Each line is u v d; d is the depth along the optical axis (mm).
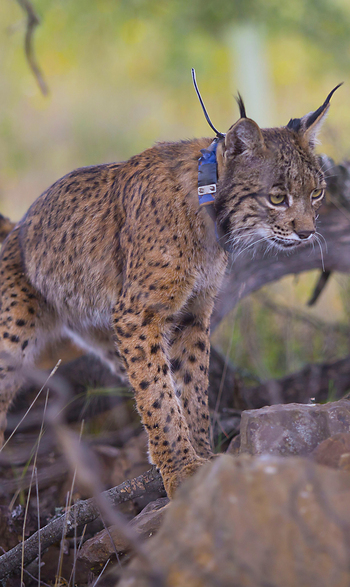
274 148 7023
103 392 9367
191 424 7605
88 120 26781
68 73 29156
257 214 7113
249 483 3859
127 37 27547
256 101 27688
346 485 3994
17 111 26766
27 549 6195
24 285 8945
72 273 8555
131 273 7383
